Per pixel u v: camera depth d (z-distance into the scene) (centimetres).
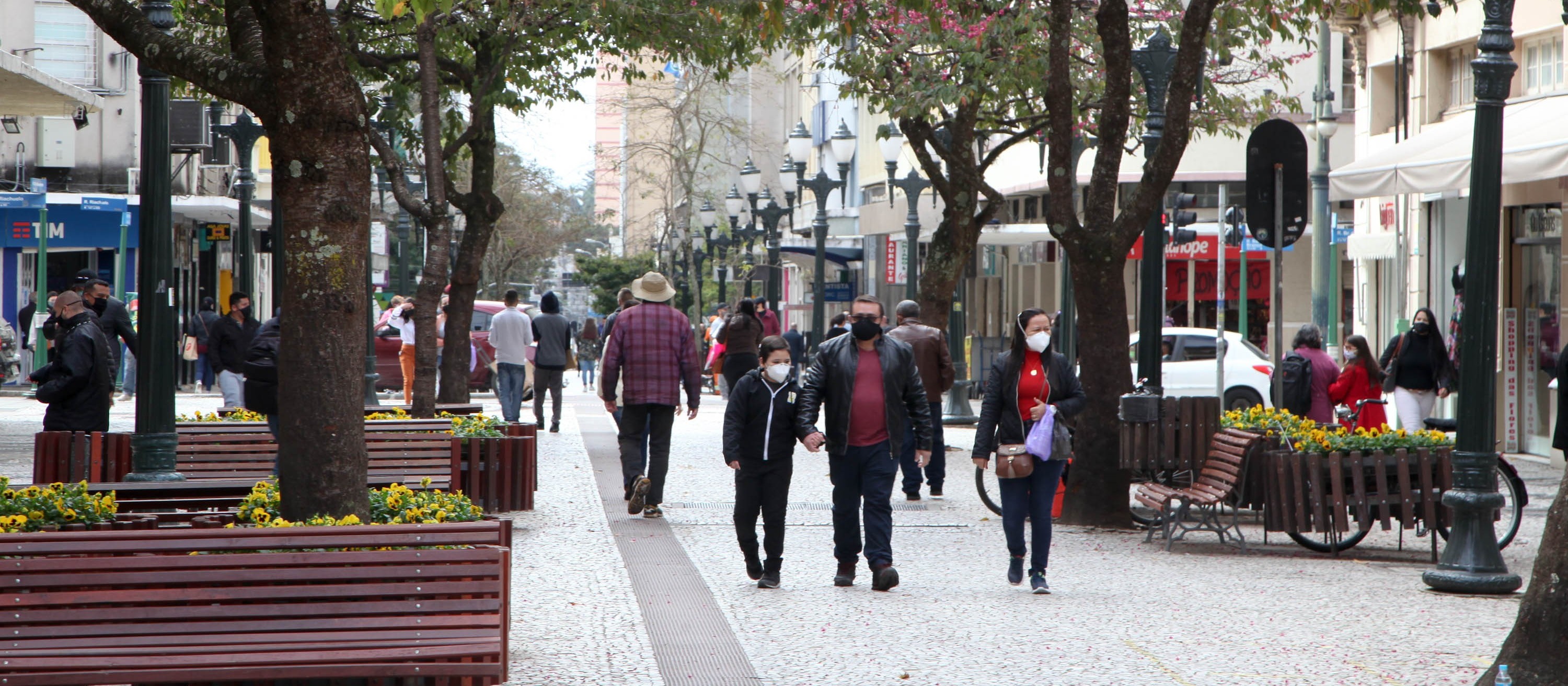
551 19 1795
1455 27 2208
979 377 3419
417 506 803
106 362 1330
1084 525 1366
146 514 792
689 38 1864
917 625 888
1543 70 1989
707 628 873
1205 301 3734
